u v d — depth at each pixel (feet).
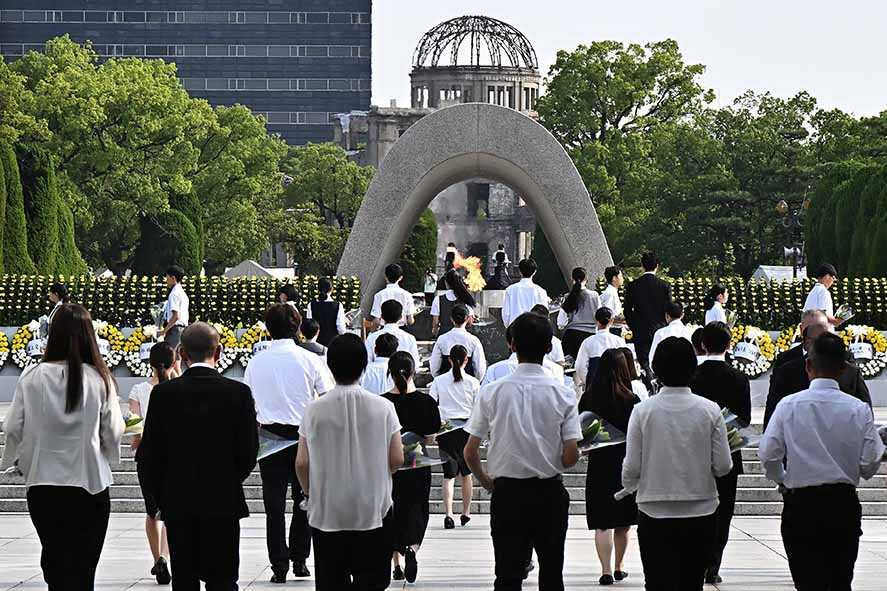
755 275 181.06
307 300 106.22
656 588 37.22
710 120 250.78
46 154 147.54
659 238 236.63
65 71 222.69
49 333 36.68
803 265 180.96
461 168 120.57
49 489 36.14
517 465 37.27
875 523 66.13
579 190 111.14
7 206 136.36
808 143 239.09
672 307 64.95
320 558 35.99
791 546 37.65
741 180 234.58
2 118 198.49
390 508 36.27
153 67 252.62
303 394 47.26
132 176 219.00
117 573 49.67
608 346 63.77
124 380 98.63
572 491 70.79
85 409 36.27
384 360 61.05
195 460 36.91
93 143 218.38
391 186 110.63
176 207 227.61
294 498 48.37
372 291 110.52
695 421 36.83
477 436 37.81
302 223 312.29
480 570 51.06
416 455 45.93
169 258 220.43
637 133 260.62
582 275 78.02
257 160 281.95
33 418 36.22
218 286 106.32
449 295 85.97
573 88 260.21
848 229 156.66
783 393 45.16
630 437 37.27
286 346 47.73
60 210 159.53
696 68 265.34
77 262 162.71
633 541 59.57
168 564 51.39
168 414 37.01
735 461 46.37
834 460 36.94
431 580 48.80
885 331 104.88
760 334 98.73
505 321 77.97
